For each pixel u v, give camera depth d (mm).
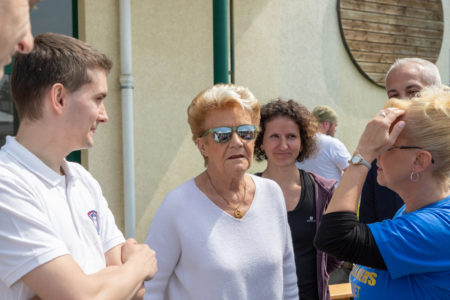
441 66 6891
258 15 5660
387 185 1658
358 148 1620
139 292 1372
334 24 6156
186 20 5258
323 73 6113
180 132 5262
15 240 1141
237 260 1793
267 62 5742
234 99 1825
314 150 2967
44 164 1262
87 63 1296
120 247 1523
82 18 4793
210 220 1828
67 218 1281
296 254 2451
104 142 4836
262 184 2025
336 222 1538
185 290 1824
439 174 1549
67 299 1144
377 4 6359
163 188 5180
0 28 747
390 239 1472
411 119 1561
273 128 2701
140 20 5023
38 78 1237
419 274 1478
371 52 6359
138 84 5035
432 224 1455
